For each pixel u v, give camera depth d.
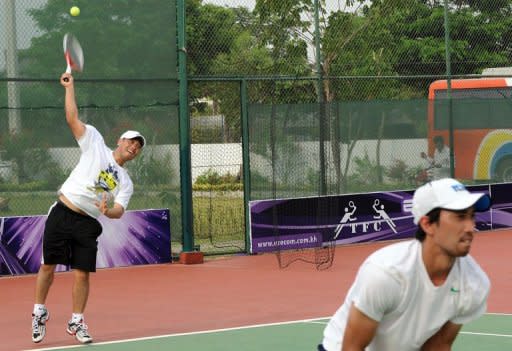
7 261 14.59
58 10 15.16
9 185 14.92
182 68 15.90
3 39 14.83
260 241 16.92
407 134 19.02
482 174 20.41
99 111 15.45
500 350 8.83
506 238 18.75
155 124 15.80
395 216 18.61
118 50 15.57
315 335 9.73
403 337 4.62
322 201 17.30
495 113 20.56
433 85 24.77
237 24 19.80
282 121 17.09
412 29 21.70
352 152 18.22
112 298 12.52
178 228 16.03
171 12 15.88
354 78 18.23
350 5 20.23
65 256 9.48
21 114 14.96
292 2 19.56
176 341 9.55
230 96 20.47
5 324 10.73
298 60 19.61
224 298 12.37
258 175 16.92
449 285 4.54
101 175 9.42
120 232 15.42
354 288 4.56
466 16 22.81
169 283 13.77
